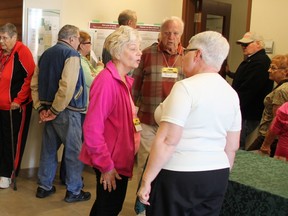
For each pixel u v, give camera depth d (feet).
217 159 5.47
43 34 13.43
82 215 10.57
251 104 13.83
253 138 14.48
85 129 6.55
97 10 14.80
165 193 5.40
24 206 10.96
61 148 14.46
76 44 11.30
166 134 5.23
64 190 12.38
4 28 11.58
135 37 6.88
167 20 9.87
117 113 6.77
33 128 13.71
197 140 5.33
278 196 6.00
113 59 6.98
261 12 14.64
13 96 11.95
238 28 20.62
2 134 12.10
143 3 16.07
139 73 10.21
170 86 9.89
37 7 13.23
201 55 5.56
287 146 8.95
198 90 5.29
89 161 6.86
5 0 14.34
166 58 9.98
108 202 7.04
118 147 6.81
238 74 14.12
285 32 13.94
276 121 9.07
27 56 11.98
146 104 10.09
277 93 11.18
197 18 17.46
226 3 18.93
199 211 5.58
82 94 11.35
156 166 5.25
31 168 13.87
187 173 5.28
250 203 6.40
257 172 7.22
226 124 5.59
